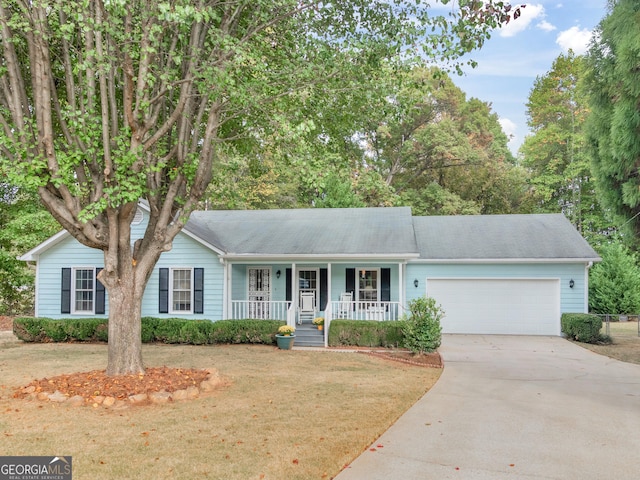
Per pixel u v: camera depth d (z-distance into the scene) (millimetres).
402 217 22000
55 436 6879
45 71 8500
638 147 15773
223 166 12164
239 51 8398
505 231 21547
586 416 8211
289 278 20031
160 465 5879
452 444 6777
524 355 14750
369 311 17750
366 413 8195
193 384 9656
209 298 18375
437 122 39219
